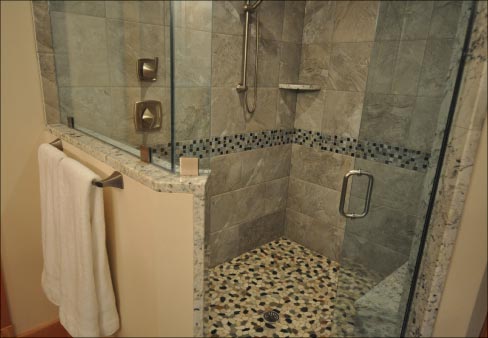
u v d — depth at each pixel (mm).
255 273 2320
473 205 1010
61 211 1224
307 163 2525
